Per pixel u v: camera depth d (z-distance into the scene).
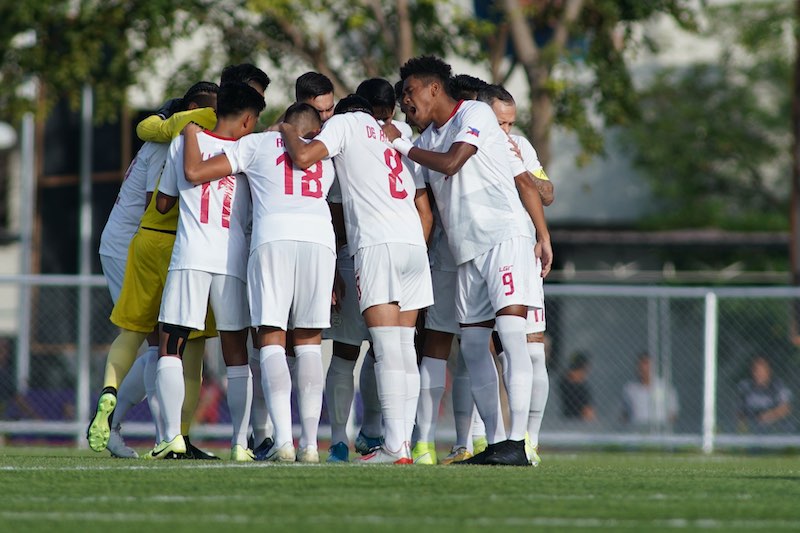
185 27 57.22
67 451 35.81
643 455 45.81
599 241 78.56
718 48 87.69
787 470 26.94
